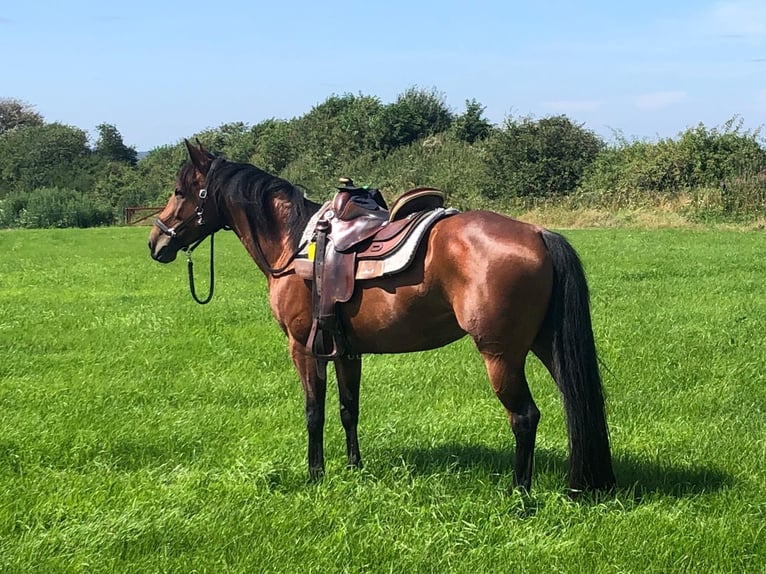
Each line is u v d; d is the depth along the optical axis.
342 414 5.81
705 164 33.84
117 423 6.86
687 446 6.02
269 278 5.80
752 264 17.23
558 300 4.66
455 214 5.03
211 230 6.22
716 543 4.39
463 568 4.23
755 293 13.27
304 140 57.34
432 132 52.88
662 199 33.22
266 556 4.37
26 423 6.81
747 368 8.24
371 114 55.12
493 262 4.59
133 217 51.38
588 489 4.87
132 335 10.93
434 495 5.19
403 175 44.97
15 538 4.65
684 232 27.39
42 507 5.02
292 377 8.58
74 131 78.94
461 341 10.10
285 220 5.76
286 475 5.64
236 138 64.44
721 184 32.03
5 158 75.62
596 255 19.67
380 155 51.69
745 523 4.59
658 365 8.48
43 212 48.53
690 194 32.53
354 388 5.77
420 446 6.29
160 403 7.60
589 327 4.67
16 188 72.06
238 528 4.69
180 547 4.52
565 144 39.59
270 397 7.85
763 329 10.21
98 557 4.37
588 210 34.06
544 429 6.67
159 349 9.92
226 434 6.61
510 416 4.84
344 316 5.22
